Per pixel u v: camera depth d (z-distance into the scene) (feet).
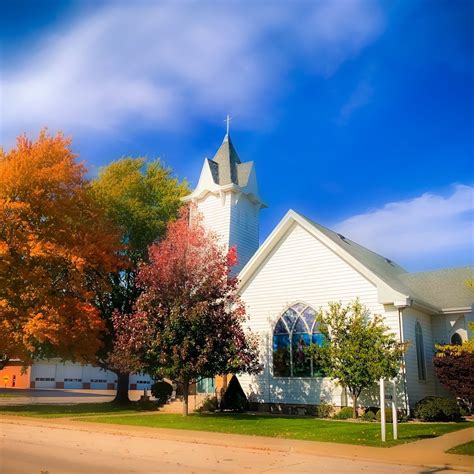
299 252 88.33
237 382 89.25
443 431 58.13
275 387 86.79
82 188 97.60
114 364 88.63
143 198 117.91
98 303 106.11
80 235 95.35
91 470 33.73
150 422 66.74
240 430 57.72
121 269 105.40
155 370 76.74
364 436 52.80
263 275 91.50
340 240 95.50
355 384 73.05
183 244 77.61
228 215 114.73
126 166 118.21
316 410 81.87
